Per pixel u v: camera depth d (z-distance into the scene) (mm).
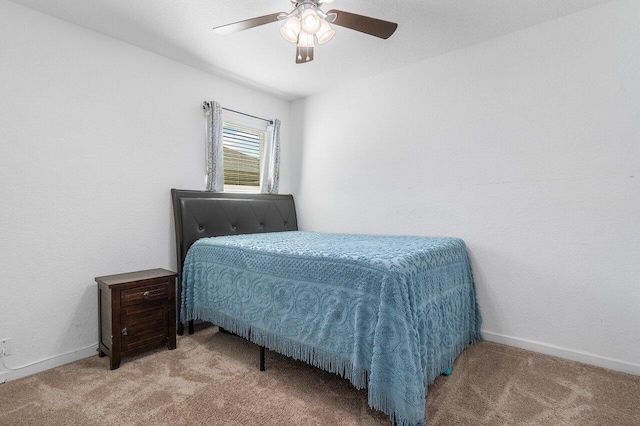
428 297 1583
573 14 1976
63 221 2012
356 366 1395
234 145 3232
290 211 3441
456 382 1715
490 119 2291
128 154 2332
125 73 2312
